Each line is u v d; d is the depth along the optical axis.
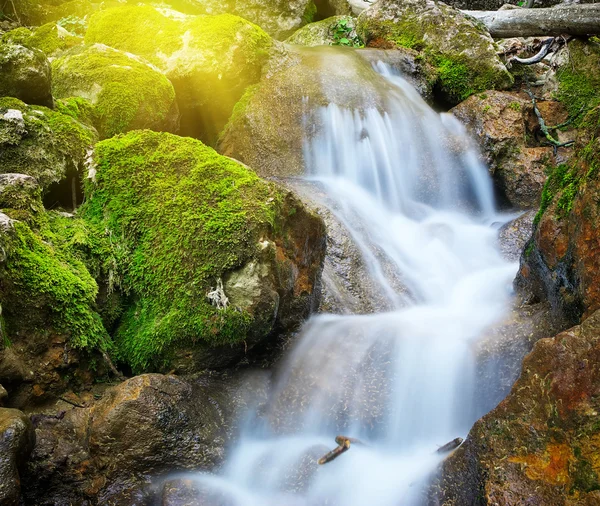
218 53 6.22
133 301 3.41
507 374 3.30
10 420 2.29
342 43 8.86
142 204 3.43
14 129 3.41
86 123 4.37
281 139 6.13
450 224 6.01
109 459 2.72
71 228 3.35
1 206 3.11
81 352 3.05
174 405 2.85
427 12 8.15
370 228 5.23
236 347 3.30
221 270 3.21
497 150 6.63
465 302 4.45
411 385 3.33
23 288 2.85
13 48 3.79
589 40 7.48
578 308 3.25
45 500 2.61
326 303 4.17
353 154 6.26
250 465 2.96
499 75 7.57
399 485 2.80
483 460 2.50
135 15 6.60
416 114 6.76
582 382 2.34
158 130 5.01
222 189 3.36
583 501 2.12
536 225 3.90
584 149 3.50
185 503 2.57
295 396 3.31
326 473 2.88
